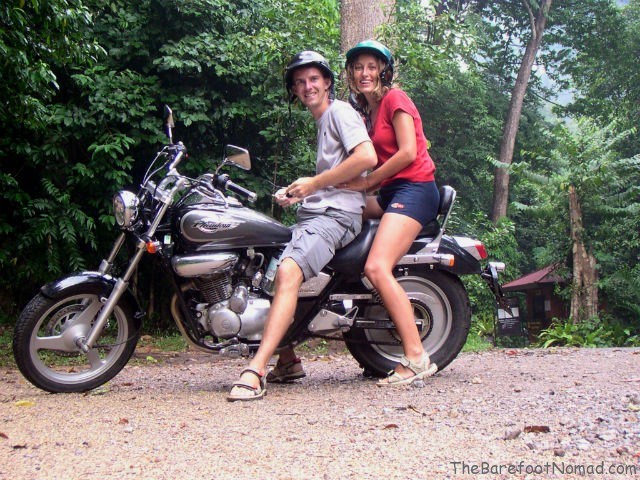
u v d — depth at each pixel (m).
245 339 3.80
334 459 2.37
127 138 8.07
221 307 3.76
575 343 13.27
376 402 3.38
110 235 8.97
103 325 3.84
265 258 3.94
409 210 3.90
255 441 2.63
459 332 4.27
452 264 4.11
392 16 9.24
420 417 3.01
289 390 3.88
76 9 6.76
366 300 4.10
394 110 3.93
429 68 8.78
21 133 8.24
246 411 3.21
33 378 3.77
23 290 9.18
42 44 6.68
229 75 8.70
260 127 8.98
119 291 3.84
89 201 8.51
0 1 6.08
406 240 3.90
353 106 4.29
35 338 3.79
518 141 25.89
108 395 3.79
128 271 3.86
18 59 6.19
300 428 2.84
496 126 22.84
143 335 8.50
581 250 15.30
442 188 4.30
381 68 4.06
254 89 8.45
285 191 3.79
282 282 3.65
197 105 8.37
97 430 2.87
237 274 3.85
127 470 2.30
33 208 8.39
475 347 8.85
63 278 3.83
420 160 4.00
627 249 16.27
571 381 4.01
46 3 6.23
